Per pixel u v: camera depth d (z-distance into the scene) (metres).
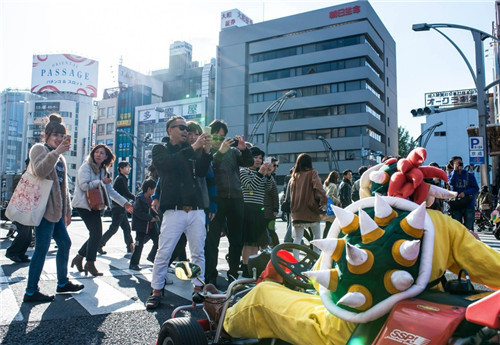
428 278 1.91
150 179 7.05
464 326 1.63
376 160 59.56
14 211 4.40
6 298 4.82
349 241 2.09
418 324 1.71
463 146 61.91
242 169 6.36
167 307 4.57
